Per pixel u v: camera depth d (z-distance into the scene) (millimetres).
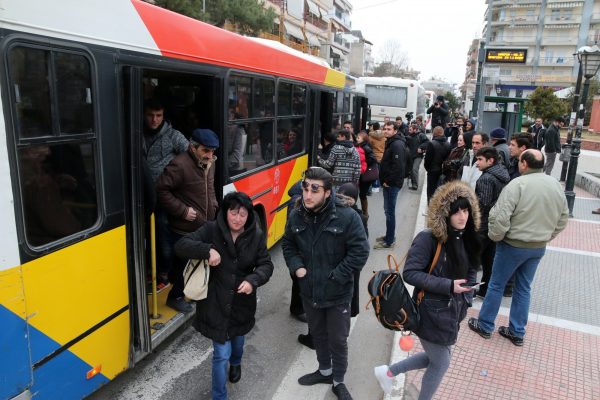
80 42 2734
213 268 3285
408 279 3002
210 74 4273
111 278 3115
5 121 2283
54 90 2570
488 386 3840
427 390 3236
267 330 4863
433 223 2949
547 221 4191
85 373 2961
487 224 5160
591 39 76000
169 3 14320
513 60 16000
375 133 10742
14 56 2328
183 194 4098
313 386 3906
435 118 18234
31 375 2533
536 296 5668
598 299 5621
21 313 2441
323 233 3385
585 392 3801
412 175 13086
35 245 2518
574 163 9680
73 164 2754
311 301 3506
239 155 5074
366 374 4141
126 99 3105
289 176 6891
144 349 3398
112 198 3068
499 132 6172
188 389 3809
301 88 7207
